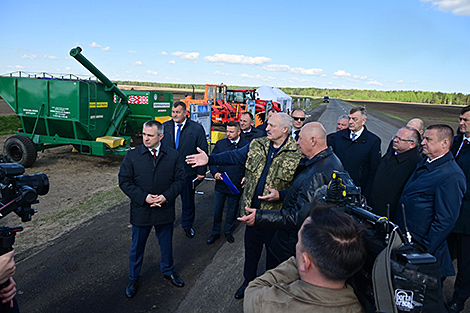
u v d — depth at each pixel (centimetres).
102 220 470
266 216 200
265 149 281
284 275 125
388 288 92
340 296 105
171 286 319
